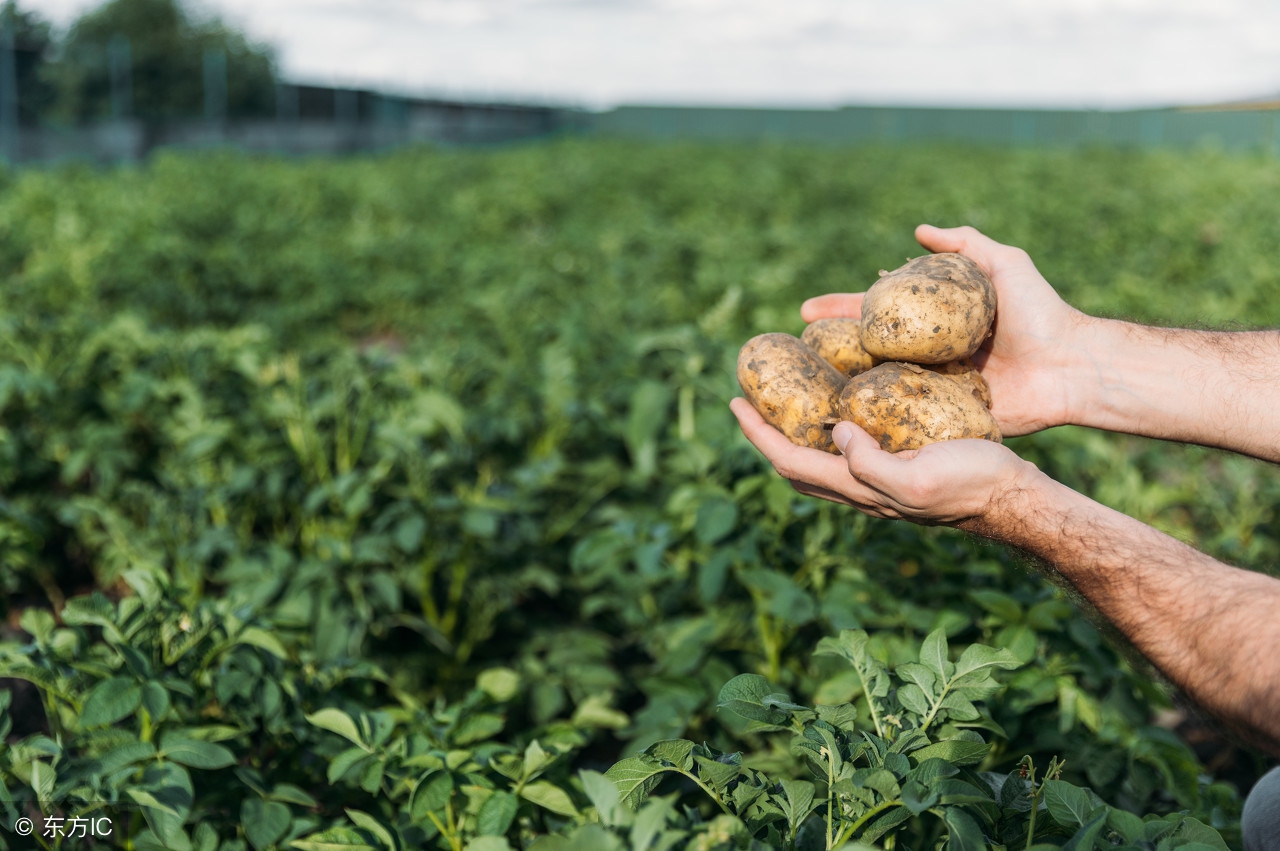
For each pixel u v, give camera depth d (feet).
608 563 4.05
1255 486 4.48
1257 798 2.13
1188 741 3.90
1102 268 10.93
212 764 2.41
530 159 24.53
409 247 11.69
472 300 8.03
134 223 12.28
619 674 4.30
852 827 1.97
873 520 3.39
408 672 4.09
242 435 4.66
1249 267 10.58
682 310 8.41
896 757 1.99
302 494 4.31
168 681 2.52
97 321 5.92
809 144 38.70
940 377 2.43
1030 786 2.08
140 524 4.81
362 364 4.82
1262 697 1.86
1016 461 2.16
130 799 2.36
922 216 15.92
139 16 36.55
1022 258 2.64
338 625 3.65
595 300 8.16
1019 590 2.95
